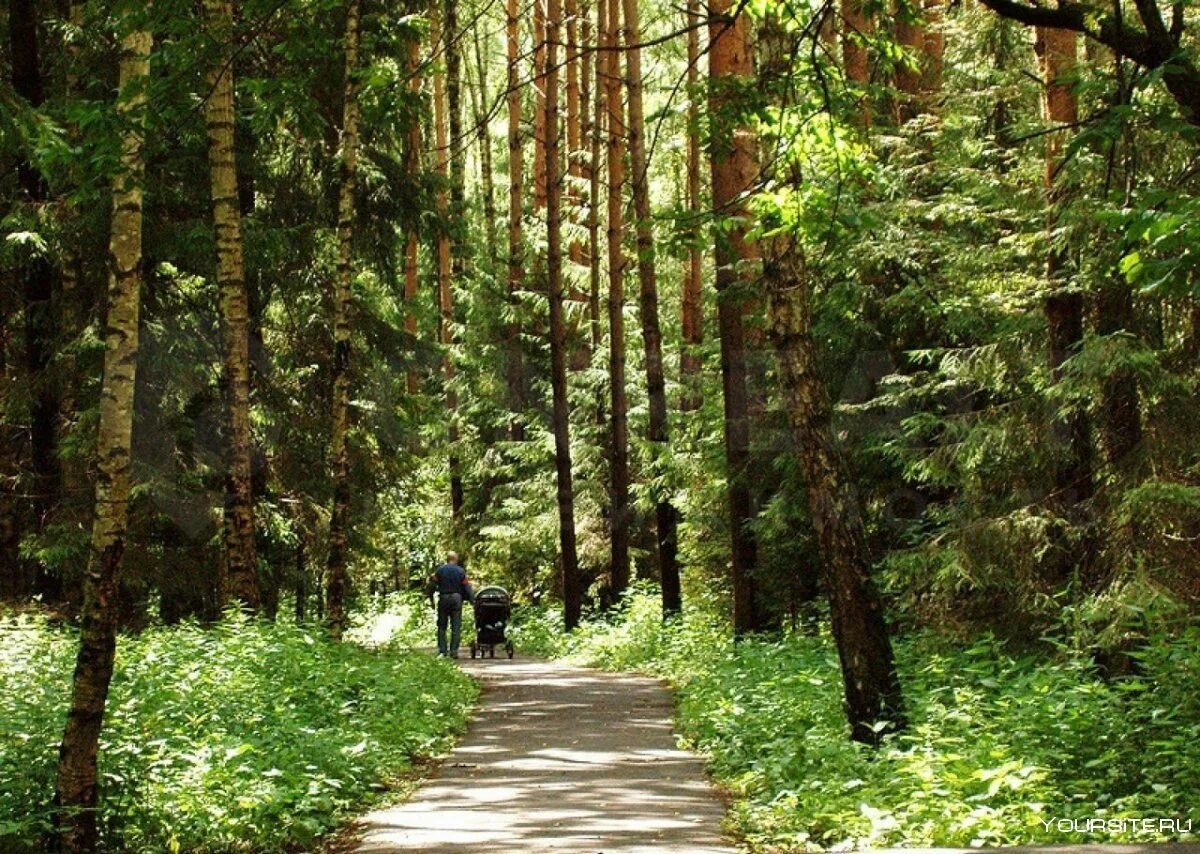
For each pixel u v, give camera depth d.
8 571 19.48
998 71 14.50
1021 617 13.36
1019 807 7.64
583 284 32.56
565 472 29.42
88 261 18.36
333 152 20.52
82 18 17.20
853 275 16.73
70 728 8.12
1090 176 12.35
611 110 27.89
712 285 20.02
